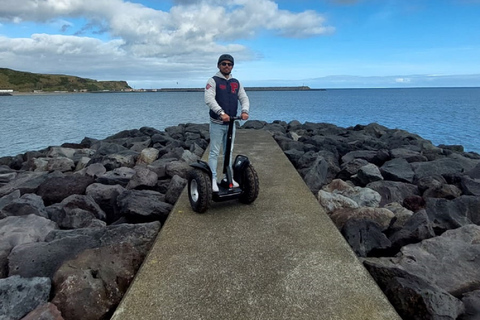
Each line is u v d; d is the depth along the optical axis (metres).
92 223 4.91
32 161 9.27
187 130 14.23
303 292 2.65
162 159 8.62
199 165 4.28
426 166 7.80
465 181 6.40
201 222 4.03
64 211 5.05
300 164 8.29
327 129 14.34
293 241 3.51
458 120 31.75
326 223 3.96
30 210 4.99
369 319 2.36
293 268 2.99
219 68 4.23
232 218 4.14
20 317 2.66
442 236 3.94
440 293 2.75
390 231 4.74
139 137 13.05
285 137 11.61
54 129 26.73
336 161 8.73
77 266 3.10
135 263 3.30
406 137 12.67
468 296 2.92
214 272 2.94
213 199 4.35
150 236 3.97
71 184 6.49
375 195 5.63
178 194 5.65
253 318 2.37
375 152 9.30
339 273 2.92
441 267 3.39
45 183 6.43
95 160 9.14
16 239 4.01
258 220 4.07
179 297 2.60
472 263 3.41
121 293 3.00
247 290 2.68
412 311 2.70
